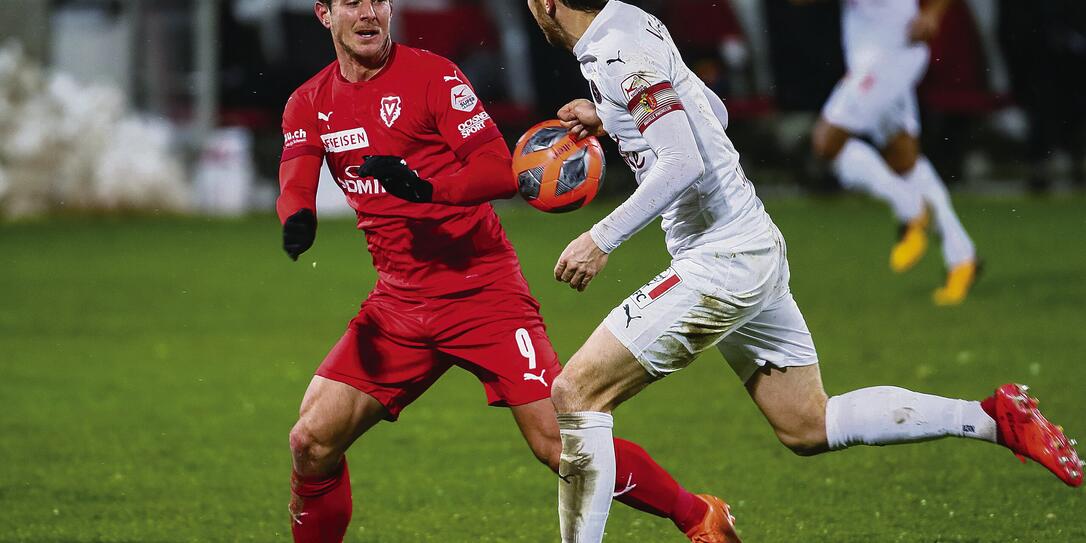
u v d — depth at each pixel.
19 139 62.50
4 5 65.69
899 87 36.38
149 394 27.33
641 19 13.66
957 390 25.44
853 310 35.22
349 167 14.77
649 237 53.62
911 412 14.06
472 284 14.64
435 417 25.20
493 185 14.14
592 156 14.43
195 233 56.94
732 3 67.62
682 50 66.38
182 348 32.41
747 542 16.86
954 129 68.31
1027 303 35.09
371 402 14.63
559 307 37.50
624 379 13.67
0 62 63.28
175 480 20.75
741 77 67.75
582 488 13.66
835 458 21.03
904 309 35.09
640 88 13.20
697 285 13.62
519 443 23.03
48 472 21.23
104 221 61.94
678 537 17.36
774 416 14.70
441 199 13.77
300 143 14.81
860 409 14.24
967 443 21.53
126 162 64.12
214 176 65.50
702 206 13.76
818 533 17.11
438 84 14.31
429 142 14.48
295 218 13.78
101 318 36.69
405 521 18.27
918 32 36.03
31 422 24.86
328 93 14.72
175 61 67.56
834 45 66.75
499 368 14.61
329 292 40.91
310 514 14.84
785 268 14.28
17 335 34.16
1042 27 65.56
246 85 67.19
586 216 62.03
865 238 50.97
